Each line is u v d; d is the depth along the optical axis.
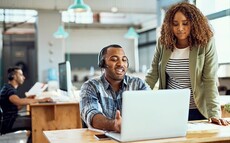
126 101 1.54
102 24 13.80
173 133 1.66
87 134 1.81
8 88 4.43
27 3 8.88
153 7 9.78
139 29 14.09
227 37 5.02
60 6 9.05
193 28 2.24
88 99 1.99
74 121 4.42
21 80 4.64
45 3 8.98
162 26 2.39
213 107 2.22
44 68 9.95
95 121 1.82
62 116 4.40
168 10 2.35
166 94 1.60
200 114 2.34
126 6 9.62
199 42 2.25
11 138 5.30
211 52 2.28
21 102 4.33
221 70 5.04
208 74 2.28
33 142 4.34
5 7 8.80
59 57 10.02
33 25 11.45
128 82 2.17
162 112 1.61
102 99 2.06
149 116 1.59
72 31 13.70
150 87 2.45
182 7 2.25
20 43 11.20
